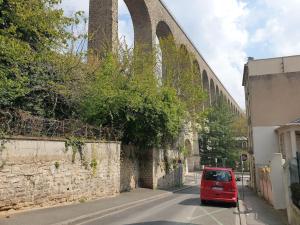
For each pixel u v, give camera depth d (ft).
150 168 86.63
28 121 42.98
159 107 79.77
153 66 89.20
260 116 96.53
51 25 45.44
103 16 93.66
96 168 55.77
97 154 56.24
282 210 51.60
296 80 96.63
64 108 63.93
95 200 54.39
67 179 47.73
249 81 99.71
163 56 112.68
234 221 40.86
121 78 74.59
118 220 38.34
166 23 127.75
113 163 62.23
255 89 98.37
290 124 81.25
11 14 42.50
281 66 98.12
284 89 96.73
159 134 81.30
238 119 242.58
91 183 54.19
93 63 72.90
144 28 113.09
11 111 45.21
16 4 41.47
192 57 126.00
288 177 43.32
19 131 40.75
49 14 44.24
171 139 100.58
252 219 42.98
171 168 104.68
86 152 52.85
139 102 75.56
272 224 39.70
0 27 43.50
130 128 78.02
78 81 63.72
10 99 45.37
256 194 86.48
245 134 232.73
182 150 116.16
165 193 77.25
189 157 168.45
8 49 39.04
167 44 114.52
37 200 41.27
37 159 41.60
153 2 114.32
